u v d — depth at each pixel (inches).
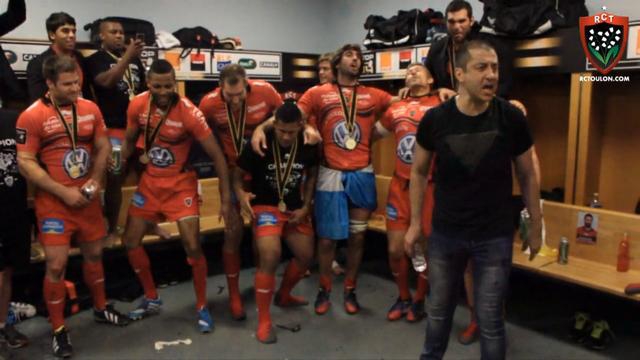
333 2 216.8
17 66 136.4
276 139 114.5
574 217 125.4
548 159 152.4
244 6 199.9
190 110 114.6
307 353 112.1
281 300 135.9
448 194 79.7
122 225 152.5
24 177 110.0
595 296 139.6
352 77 124.3
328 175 124.4
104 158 113.3
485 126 75.1
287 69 189.3
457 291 84.6
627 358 108.3
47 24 130.3
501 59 118.2
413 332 122.0
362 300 141.0
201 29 173.2
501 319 79.4
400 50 162.9
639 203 128.7
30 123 103.5
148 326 126.2
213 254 180.9
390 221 123.2
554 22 124.9
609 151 139.3
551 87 149.0
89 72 136.3
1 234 108.0
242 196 116.3
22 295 137.9
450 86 121.4
